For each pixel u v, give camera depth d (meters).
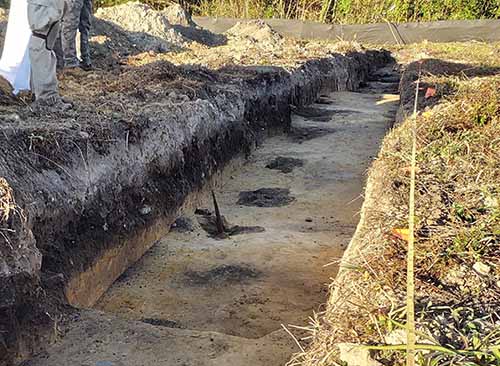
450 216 3.84
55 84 5.79
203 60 10.84
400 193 4.33
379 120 10.69
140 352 3.59
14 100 6.01
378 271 3.19
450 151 5.09
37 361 3.48
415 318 2.71
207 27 20.73
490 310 2.80
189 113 6.60
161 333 3.80
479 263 3.21
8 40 6.42
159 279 4.96
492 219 3.70
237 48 14.13
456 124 6.00
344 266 3.36
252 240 5.73
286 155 8.48
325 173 7.78
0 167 3.95
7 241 3.47
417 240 3.50
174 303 4.60
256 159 8.32
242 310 4.51
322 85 13.00
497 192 4.19
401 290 3.00
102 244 4.68
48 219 4.15
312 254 5.45
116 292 4.74
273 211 6.55
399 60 19.20
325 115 11.03
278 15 23.94
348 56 15.94
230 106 7.94
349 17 23.56
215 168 7.13
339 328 2.81
